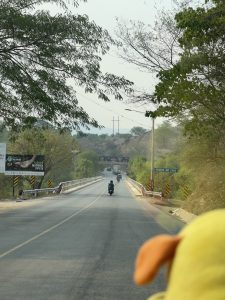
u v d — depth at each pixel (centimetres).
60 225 2308
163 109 2159
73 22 2691
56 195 5875
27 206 3841
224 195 3077
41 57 2769
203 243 114
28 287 921
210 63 2086
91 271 1101
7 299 819
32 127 3186
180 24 1950
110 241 1695
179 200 5253
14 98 2973
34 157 5606
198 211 3180
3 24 2588
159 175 6981
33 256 1324
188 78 2208
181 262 116
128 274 1066
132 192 7038
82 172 15975
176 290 116
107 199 5125
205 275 111
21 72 2798
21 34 2659
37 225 2297
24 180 7319
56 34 2716
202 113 2338
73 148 7694
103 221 2581
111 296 855
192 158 3894
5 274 1055
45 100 2753
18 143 6806
